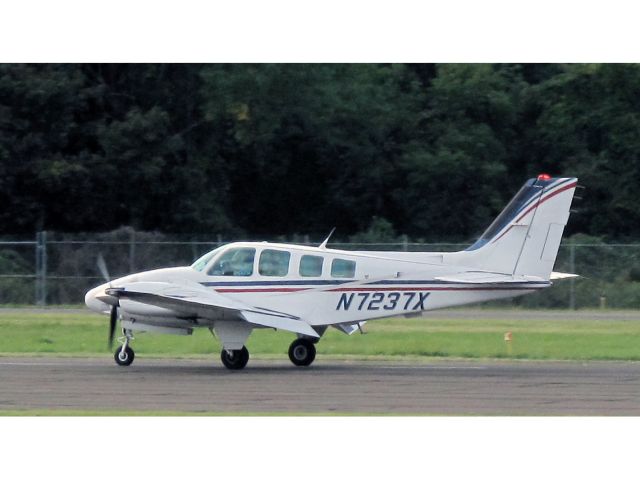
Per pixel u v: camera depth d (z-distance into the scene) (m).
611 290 131.38
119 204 163.88
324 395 56.84
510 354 81.44
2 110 160.12
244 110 165.00
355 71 177.88
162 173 165.75
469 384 61.78
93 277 128.62
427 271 70.56
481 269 71.12
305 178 180.75
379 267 70.81
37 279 127.31
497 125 178.00
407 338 93.38
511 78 183.62
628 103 172.50
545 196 71.00
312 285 71.00
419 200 171.75
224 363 69.75
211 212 168.62
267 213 180.88
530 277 70.69
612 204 169.38
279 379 63.97
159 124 163.25
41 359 76.50
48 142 162.38
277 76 167.62
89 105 171.12
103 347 85.81
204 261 72.75
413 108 180.50
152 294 68.12
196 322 70.56
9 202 159.88
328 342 90.00
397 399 55.34
